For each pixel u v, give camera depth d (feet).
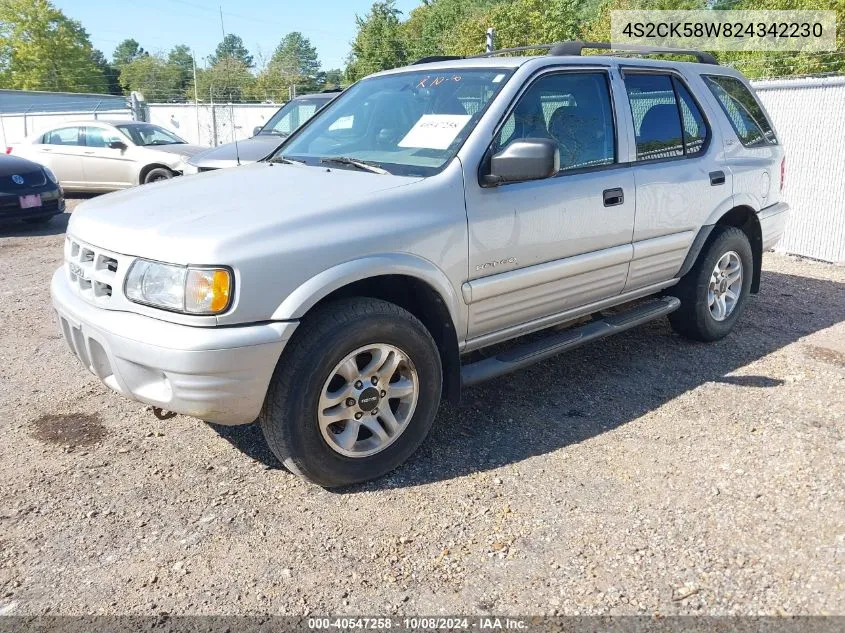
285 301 9.17
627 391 13.73
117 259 9.57
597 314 16.05
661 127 14.48
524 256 11.80
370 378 10.22
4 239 30.19
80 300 10.30
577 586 8.23
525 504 9.91
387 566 8.66
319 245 9.43
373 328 9.90
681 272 15.20
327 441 9.89
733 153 16.05
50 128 42.91
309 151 13.25
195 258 8.83
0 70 194.70
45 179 32.55
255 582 8.41
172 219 9.73
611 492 10.16
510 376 14.53
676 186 14.35
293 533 9.36
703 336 16.07
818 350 15.84
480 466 11.00
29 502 10.09
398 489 10.40
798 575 8.30
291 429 9.54
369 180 10.92
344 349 9.69
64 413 12.96
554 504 9.89
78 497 10.21
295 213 9.64
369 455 10.34
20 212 31.35
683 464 10.89
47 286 22.21
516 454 11.35
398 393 10.54
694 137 15.23
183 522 9.62
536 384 14.12
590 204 12.64
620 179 13.20
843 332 17.11
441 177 10.83
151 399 9.37
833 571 8.35
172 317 8.95
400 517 9.68
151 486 10.52
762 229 16.99
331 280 9.41
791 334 17.01
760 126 17.35
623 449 11.43
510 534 9.23
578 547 8.93
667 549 8.84
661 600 7.97
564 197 12.18
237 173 12.30
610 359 15.43
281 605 8.04
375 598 8.12
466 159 11.04
